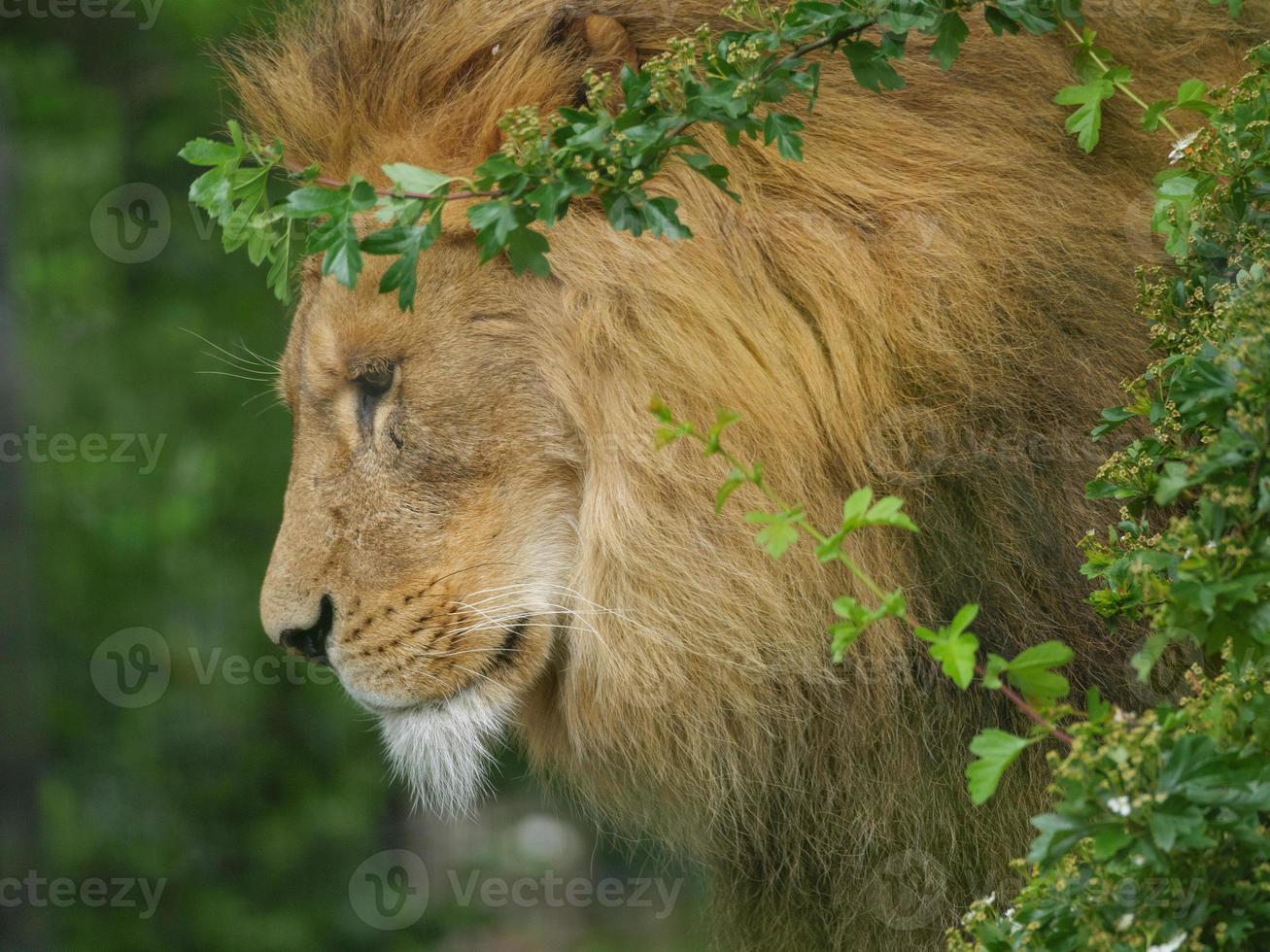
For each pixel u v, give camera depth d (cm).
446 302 509
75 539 1480
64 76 1595
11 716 1224
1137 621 405
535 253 398
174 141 1595
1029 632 476
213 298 1603
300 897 1520
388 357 519
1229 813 294
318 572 546
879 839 501
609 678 521
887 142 479
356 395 534
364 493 535
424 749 551
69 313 1527
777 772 511
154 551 1480
